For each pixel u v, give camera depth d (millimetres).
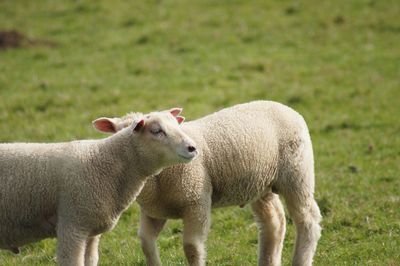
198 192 13508
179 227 17484
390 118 26562
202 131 13945
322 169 21219
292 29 38906
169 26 39156
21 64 34125
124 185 12539
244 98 29438
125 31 38844
